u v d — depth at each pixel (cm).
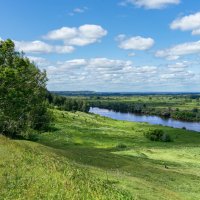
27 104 7944
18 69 7056
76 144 9894
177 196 3197
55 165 2491
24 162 2423
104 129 14212
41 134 10450
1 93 6700
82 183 2116
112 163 4722
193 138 13700
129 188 2912
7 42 6938
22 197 1733
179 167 6069
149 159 6800
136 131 14912
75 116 17100
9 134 7638
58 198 1781
